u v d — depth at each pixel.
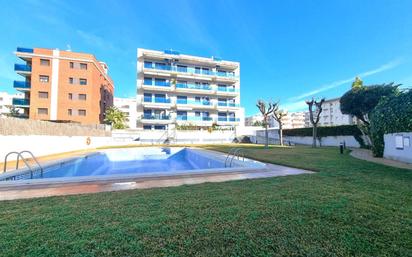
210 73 43.38
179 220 3.12
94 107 34.69
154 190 4.97
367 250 2.32
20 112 40.75
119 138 29.09
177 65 41.94
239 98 45.06
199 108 42.16
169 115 39.56
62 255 2.21
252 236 2.64
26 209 3.63
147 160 18.12
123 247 2.36
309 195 4.41
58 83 32.06
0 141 10.78
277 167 8.73
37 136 13.70
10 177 6.55
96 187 5.44
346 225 2.95
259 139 37.31
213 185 5.47
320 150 17.58
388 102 11.27
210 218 3.19
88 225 2.94
